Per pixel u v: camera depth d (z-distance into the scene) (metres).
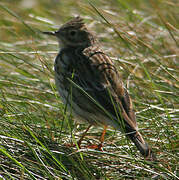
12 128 11.00
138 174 10.15
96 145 11.37
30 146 9.96
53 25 17.36
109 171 10.30
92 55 11.86
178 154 10.63
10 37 16.84
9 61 14.95
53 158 10.12
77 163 10.48
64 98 11.87
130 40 14.18
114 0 18.30
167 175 9.88
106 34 16.39
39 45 15.82
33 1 18.72
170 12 17.53
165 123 11.79
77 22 12.80
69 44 12.67
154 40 16.06
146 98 12.75
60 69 11.85
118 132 11.97
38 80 14.30
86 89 11.16
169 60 14.87
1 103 11.91
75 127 12.23
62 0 18.73
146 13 18.05
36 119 12.18
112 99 10.70
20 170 9.84
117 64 14.45
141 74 14.27
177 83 13.54
